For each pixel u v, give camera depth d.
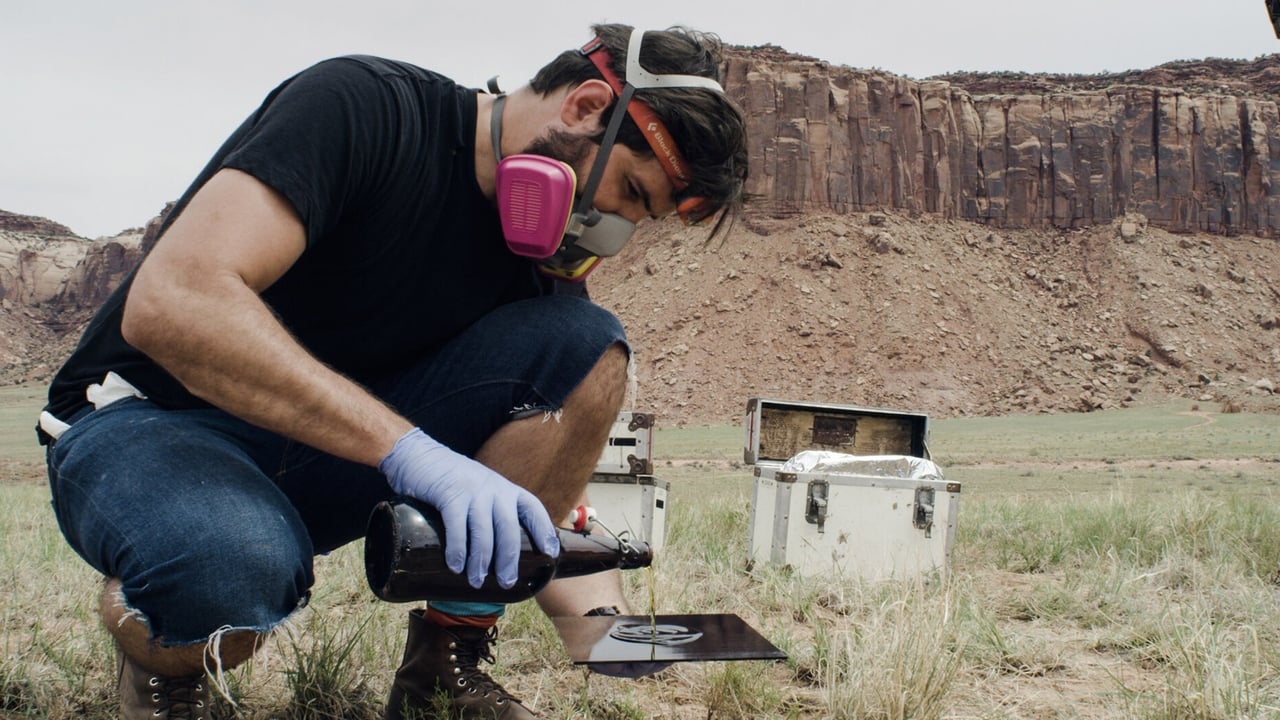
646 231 94.88
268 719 2.28
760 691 2.53
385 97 1.75
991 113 98.62
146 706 1.75
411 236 1.87
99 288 173.00
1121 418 66.25
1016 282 88.44
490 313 2.07
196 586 1.56
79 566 4.27
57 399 1.94
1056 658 2.97
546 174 1.72
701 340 78.94
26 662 2.57
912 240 88.31
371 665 2.65
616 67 1.77
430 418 2.03
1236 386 76.06
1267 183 97.25
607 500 5.65
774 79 91.00
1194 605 3.44
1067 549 5.46
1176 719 2.34
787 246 85.50
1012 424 63.84
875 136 92.00
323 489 1.99
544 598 2.30
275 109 1.64
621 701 2.50
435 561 1.54
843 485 5.00
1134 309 85.50
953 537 5.12
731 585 4.28
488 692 2.22
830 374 75.06
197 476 1.64
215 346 1.46
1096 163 96.44
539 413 2.00
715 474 31.77
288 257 1.59
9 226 194.00
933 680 2.44
